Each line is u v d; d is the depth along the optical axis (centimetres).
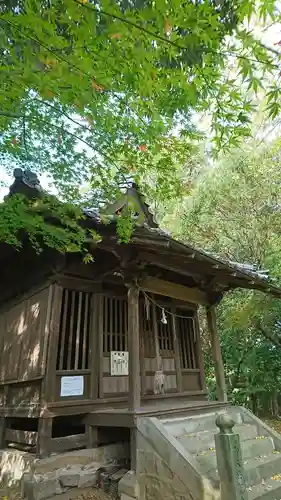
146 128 385
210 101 325
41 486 450
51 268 618
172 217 1294
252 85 268
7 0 220
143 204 682
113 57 215
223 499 363
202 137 436
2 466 549
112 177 462
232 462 368
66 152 450
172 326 746
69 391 564
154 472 450
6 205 415
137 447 482
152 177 662
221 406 664
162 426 476
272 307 1023
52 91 231
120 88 263
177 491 418
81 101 245
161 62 245
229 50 252
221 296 745
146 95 257
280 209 1101
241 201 1130
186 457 425
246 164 1110
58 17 193
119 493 463
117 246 532
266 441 578
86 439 554
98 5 208
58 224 498
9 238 431
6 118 360
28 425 680
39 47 204
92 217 486
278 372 1152
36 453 514
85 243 523
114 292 677
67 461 501
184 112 378
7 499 481
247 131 337
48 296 609
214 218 1184
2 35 188
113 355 632
